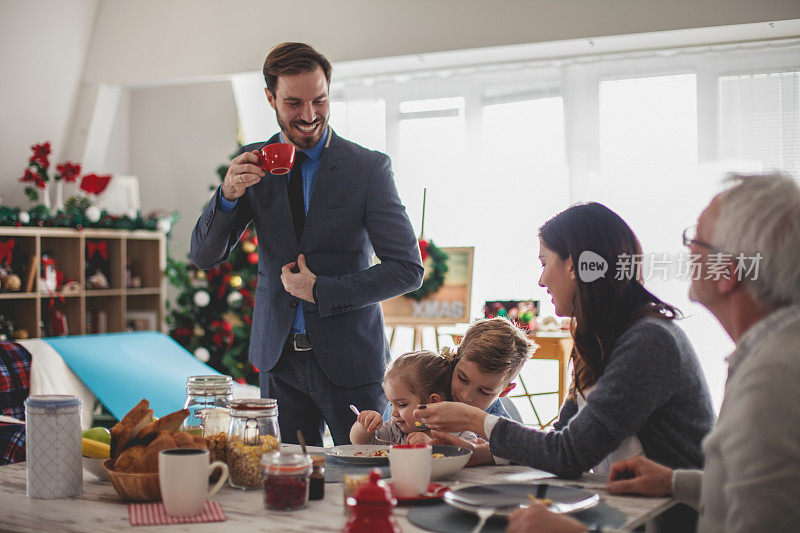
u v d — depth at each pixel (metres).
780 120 4.74
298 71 2.20
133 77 5.59
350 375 2.31
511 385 2.07
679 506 1.58
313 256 2.33
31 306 5.09
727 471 1.05
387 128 5.73
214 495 1.46
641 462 1.42
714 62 4.86
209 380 1.72
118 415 3.86
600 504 1.32
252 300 5.57
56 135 5.73
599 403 1.46
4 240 5.05
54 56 5.40
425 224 5.68
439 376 1.94
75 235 5.27
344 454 1.77
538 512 1.08
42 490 1.46
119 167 6.41
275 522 1.26
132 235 5.62
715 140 4.89
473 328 1.93
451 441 1.72
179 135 6.29
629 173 5.09
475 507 1.25
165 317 6.18
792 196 1.12
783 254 1.10
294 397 2.38
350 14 5.01
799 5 4.16
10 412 3.58
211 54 5.35
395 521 1.00
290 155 2.15
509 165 5.47
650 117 5.03
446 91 5.58
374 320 2.40
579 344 1.58
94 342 4.26
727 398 1.13
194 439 1.50
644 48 4.91
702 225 1.19
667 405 1.49
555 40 4.61
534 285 5.51
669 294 4.95
